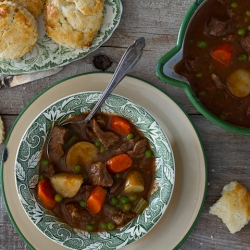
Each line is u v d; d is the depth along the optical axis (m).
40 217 0.87
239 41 0.83
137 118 0.87
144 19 0.92
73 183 0.87
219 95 0.84
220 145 0.91
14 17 0.89
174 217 0.90
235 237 0.91
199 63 0.84
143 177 0.88
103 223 0.88
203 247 0.91
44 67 0.91
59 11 0.89
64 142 0.88
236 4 0.83
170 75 0.81
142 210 0.88
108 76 0.89
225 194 0.90
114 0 0.90
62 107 0.87
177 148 0.89
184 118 0.89
